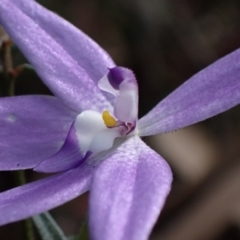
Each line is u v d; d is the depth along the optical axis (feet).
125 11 1.22
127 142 0.63
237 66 0.63
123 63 1.20
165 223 0.92
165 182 0.58
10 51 0.72
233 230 0.90
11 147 0.64
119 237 0.56
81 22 1.21
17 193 0.60
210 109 0.63
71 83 0.65
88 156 0.62
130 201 0.58
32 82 1.08
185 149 1.01
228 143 1.08
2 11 0.65
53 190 0.59
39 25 0.66
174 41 1.22
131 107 0.63
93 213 0.57
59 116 0.65
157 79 1.21
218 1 1.27
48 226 0.69
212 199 0.92
